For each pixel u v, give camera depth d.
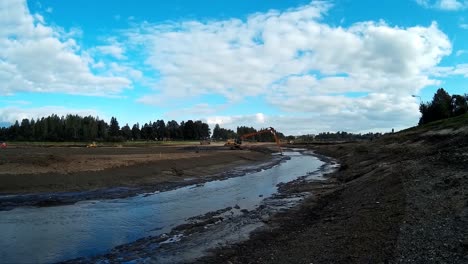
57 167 31.53
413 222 13.34
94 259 13.50
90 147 82.62
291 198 26.28
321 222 17.25
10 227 17.59
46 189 26.69
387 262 10.35
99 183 30.14
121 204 23.95
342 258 11.48
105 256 13.82
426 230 12.26
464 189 15.73
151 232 17.31
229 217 20.48
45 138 130.50
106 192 27.80
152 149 73.81
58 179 28.78
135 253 14.19
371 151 57.19
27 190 25.92
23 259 13.39
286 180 38.22
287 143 156.12
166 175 37.53
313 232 15.52
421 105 74.69
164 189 30.89
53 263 13.05
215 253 14.02
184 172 40.84
